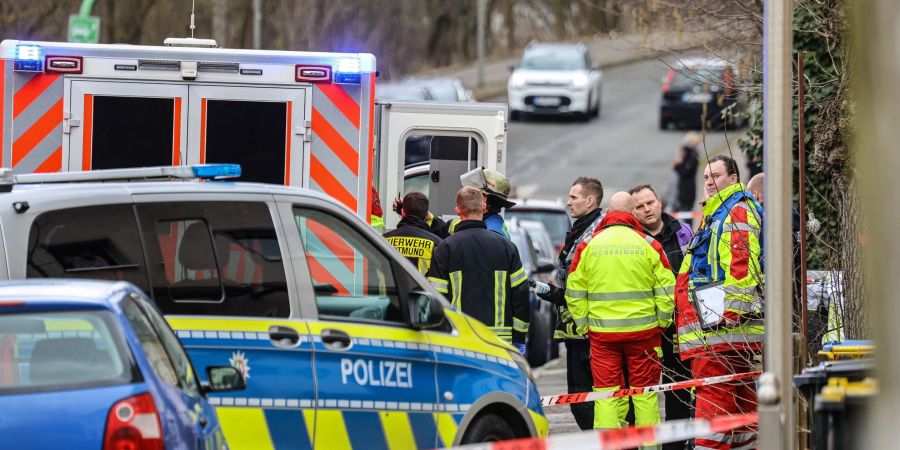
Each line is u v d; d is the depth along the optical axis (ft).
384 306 55.11
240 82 74.08
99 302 40.06
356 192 74.64
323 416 52.19
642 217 80.89
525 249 126.82
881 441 23.80
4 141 72.43
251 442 50.75
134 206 50.31
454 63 462.19
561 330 78.59
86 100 73.26
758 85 87.76
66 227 49.11
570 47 338.54
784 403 42.45
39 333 39.42
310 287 52.95
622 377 73.61
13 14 241.35
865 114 23.95
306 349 52.06
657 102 356.79
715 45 105.91
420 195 78.59
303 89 74.49
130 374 39.06
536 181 268.62
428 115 99.25
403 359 54.65
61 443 37.83
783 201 42.83
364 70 74.54
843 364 46.29
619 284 71.87
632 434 41.83
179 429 40.09
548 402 69.00
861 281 66.69
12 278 47.80
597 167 279.90
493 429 57.82
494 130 99.66
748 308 66.74
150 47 73.72
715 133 270.26
